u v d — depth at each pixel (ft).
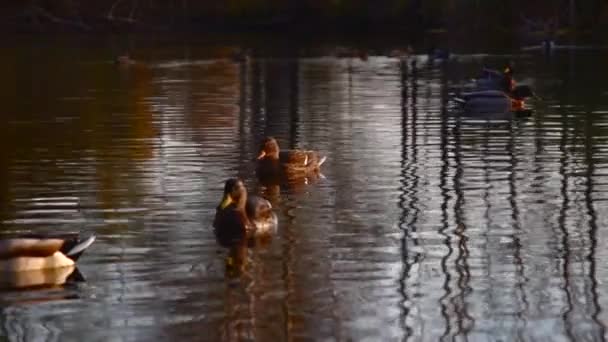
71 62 169.48
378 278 41.73
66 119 90.89
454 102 103.60
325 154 71.10
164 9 268.41
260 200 49.78
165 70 153.48
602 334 35.78
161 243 46.88
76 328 36.40
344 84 127.75
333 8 265.54
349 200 55.83
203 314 37.52
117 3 261.85
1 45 216.33
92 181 60.80
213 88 123.65
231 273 42.32
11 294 39.91
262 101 107.34
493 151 71.15
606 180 60.29
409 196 56.70
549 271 42.65
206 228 49.62
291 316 37.37
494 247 46.24
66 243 43.70
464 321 37.04
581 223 50.34
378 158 69.05
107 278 41.75
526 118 89.97
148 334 35.81
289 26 268.21
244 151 72.08
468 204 54.54
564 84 123.44
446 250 45.75
